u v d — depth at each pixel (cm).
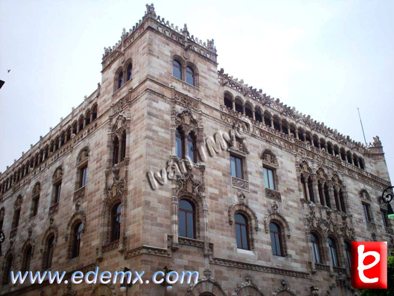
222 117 3941
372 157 6012
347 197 4950
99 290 3061
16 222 5069
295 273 3762
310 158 4725
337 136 5491
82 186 3962
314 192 4531
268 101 4641
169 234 2980
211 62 4147
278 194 4066
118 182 3312
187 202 3300
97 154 3812
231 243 3381
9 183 5675
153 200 3008
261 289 3403
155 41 3706
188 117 3616
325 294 3934
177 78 3734
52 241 4097
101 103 4084
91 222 3481
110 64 4184
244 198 3700
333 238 4453
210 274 3088
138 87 3556
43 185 4709
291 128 4791
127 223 3052
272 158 4244
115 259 3017
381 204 5516
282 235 3894
